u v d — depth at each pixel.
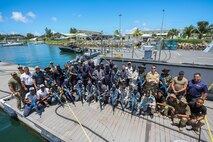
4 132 5.18
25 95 5.57
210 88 5.80
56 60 22.39
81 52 25.47
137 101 5.29
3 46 49.59
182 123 4.07
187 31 39.06
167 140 3.76
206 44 21.19
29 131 5.19
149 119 4.66
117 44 19.86
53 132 4.20
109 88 6.11
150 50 10.05
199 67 5.99
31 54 29.33
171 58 11.80
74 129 4.30
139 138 3.86
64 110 5.36
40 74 5.97
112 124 4.46
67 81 6.24
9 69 12.60
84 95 6.25
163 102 4.86
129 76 5.98
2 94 7.09
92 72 6.61
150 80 5.19
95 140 3.84
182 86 4.76
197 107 3.99
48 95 5.68
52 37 86.31
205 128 4.21
